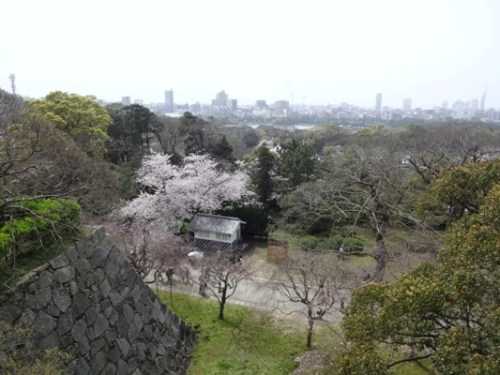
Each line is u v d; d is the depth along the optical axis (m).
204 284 12.84
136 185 20.34
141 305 6.93
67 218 5.78
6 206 5.27
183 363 8.27
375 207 14.95
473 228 5.27
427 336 5.01
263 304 12.53
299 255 13.86
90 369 5.38
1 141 8.04
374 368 4.81
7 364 3.98
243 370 9.03
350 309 6.07
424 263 6.09
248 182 22.55
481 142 17.86
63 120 18.86
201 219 18.92
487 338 4.39
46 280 5.00
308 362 9.30
